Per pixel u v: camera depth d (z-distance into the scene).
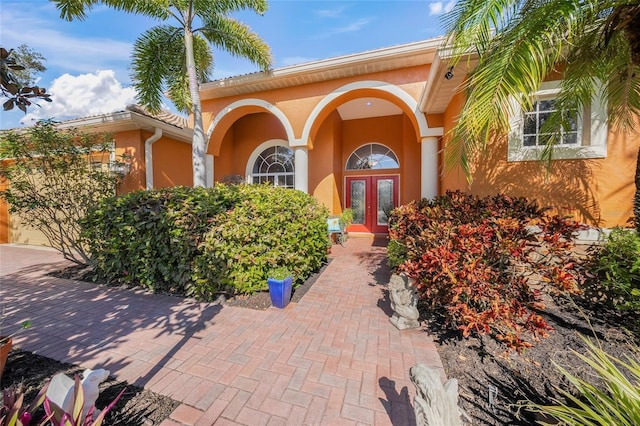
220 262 4.85
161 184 9.03
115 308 4.59
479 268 3.14
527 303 3.12
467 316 3.01
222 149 12.10
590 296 3.88
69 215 7.00
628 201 4.65
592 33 3.43
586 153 4.81
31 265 7.40
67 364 3.08
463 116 2.99
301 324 4.02
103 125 7.99
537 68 2.66
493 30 3.40
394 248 5.72
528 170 5.04
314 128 8.76
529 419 2.27
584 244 4.75
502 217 3.61
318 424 2.29
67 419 1.56
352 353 3.28
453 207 4.41
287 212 5.37
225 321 4.12
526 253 3.21
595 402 1.74
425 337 3.63
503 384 2.69
